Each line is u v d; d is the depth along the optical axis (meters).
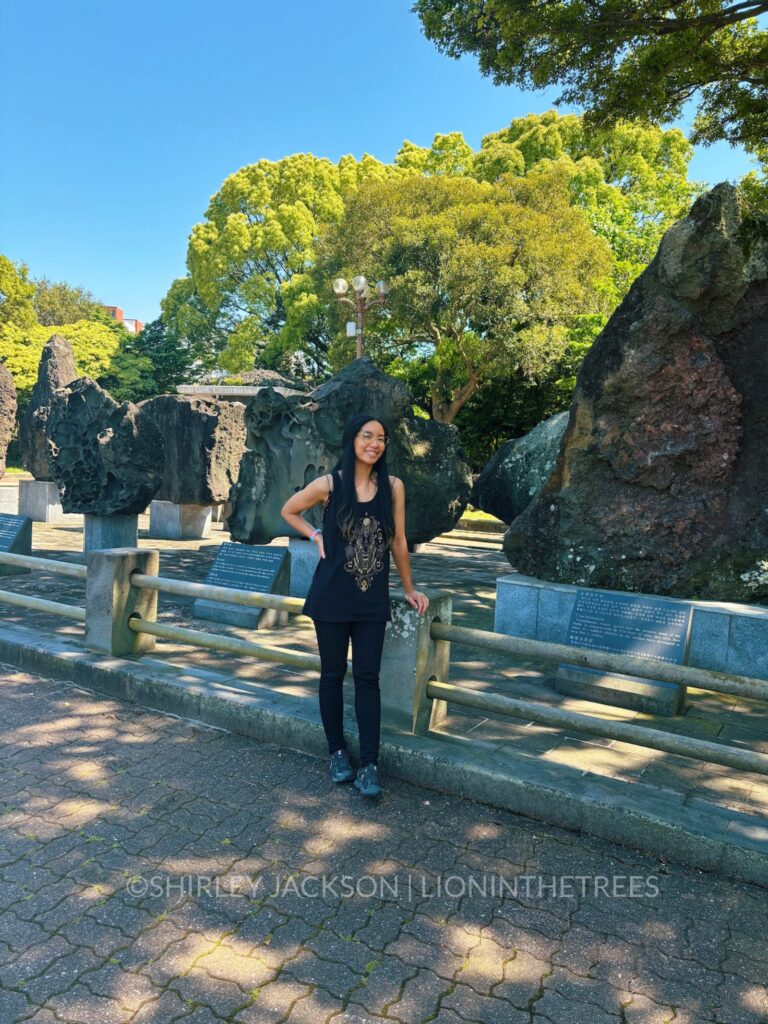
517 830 2.80
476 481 9.60
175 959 2.04
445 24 7.38
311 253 29.14
